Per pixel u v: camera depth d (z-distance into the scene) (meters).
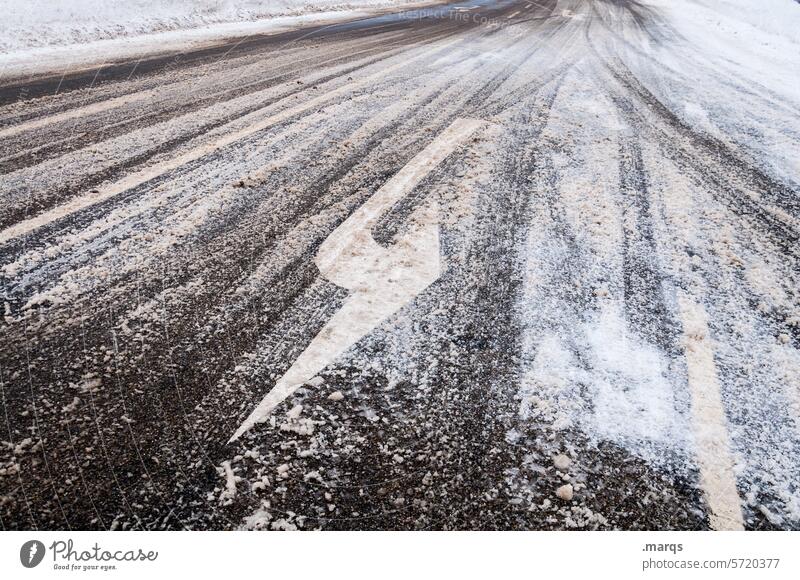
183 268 2.53
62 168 3.39
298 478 1.65
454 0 13.67
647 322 2.39
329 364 2.06
